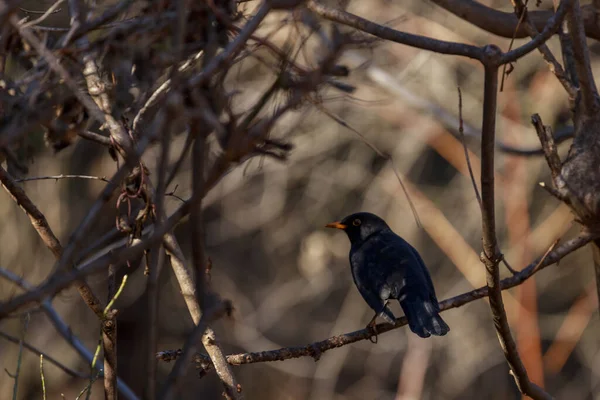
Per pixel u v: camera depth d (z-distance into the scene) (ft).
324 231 72.95
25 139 16.43
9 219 52.95
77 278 11.87
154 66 14.30
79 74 14.65
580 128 21.25
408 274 27.07
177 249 18.75
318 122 62.54
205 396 77.41
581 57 20.57
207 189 12.08
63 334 24.32
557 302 78.84
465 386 73.26
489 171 17.22
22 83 13.70
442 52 17.24
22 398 57.00
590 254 73.77
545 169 63.72
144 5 14.65
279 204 73.05
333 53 12.41
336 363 79.66
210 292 12.94
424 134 56.34
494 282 19.10
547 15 24.34
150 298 12.36
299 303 84.23
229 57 12.57
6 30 13.73
